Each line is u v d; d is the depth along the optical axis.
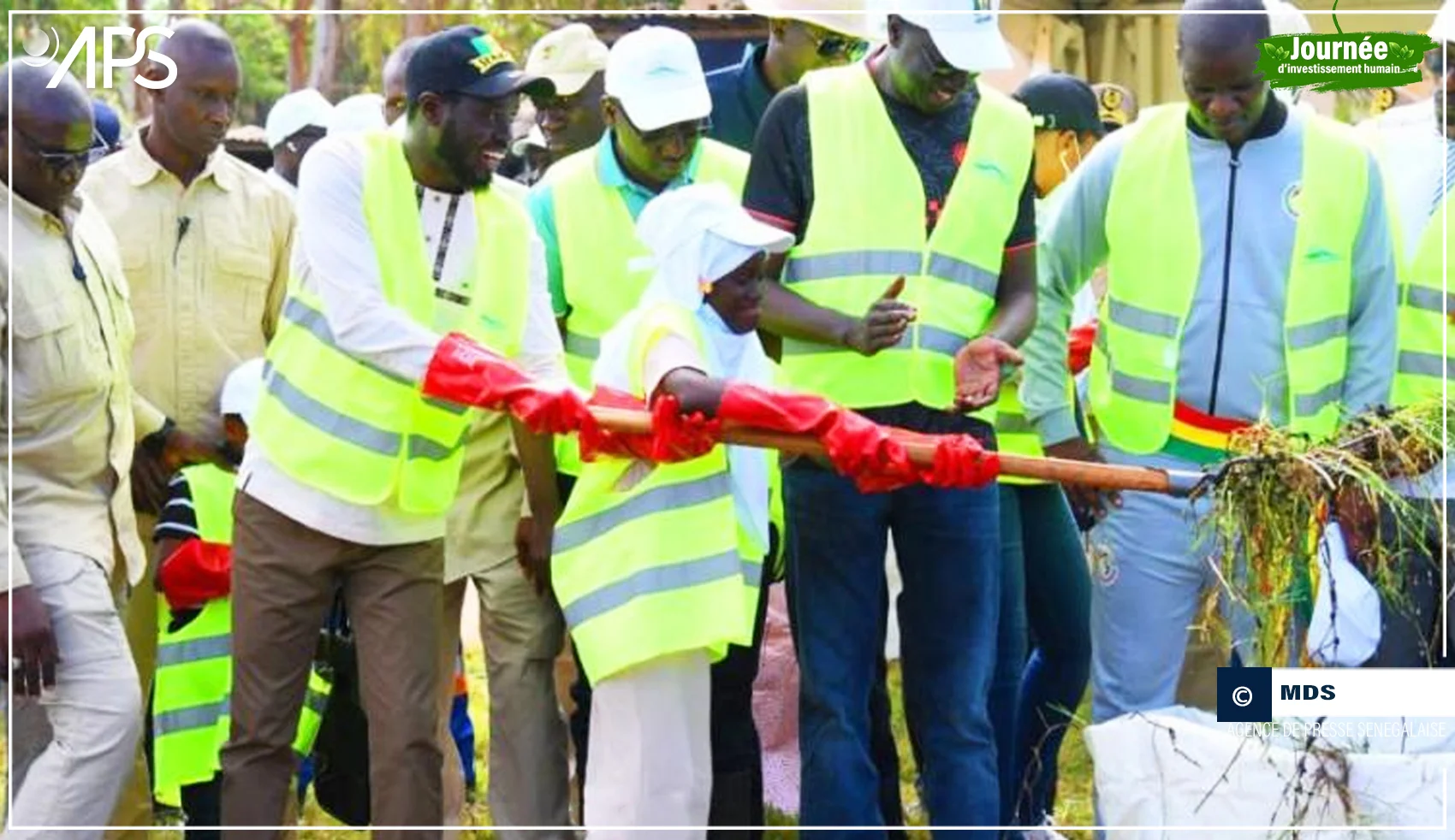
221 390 8.54
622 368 7.17
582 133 9.28
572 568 7.23
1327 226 8.02
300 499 7.29
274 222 8.75
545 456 7.86
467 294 7.45
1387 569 7.48
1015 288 7.75
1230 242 8.05
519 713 8.11
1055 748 8.58
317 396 7.30
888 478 7.00
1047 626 8.47
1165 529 7.95
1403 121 9.30
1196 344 8.05
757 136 7.69
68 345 7.39
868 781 7.38
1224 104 7.87
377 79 16.94
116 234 8.49
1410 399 8.60
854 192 7.55
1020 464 7.03
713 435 7.00
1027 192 7.72
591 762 7.24
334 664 8.26
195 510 8.22
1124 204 8.10
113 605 7.49
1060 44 14.49
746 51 10.32
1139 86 14.55
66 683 7.34
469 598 13.16
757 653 8.12
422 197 7.43
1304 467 7.23
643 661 7.10
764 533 7.36
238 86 8.60
